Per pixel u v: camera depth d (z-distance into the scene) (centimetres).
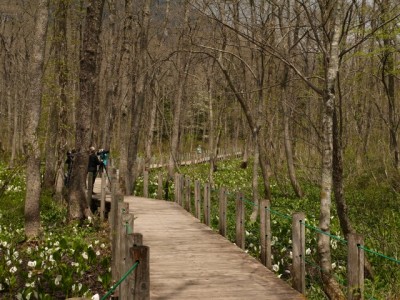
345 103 1875
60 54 1864
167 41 2861
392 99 1911
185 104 3953
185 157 4356
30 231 1270
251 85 2062
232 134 5688
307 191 2230
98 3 1472
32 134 1267
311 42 1448
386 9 1105
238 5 1413
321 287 895
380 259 1020
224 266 882
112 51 2655
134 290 470
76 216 1493
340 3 848
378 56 1598
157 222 1333
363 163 1986
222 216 1170
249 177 2995
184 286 764
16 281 960
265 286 766
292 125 2298
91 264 1045
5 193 1819
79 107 1511
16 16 3347
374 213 1501
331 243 1148
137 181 2570
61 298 871
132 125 2181
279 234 1298
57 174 1830
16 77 3719
